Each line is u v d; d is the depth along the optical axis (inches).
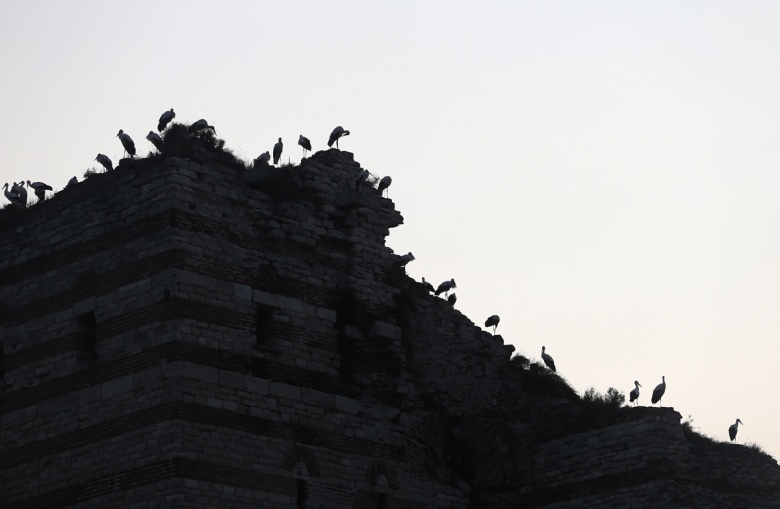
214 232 3371.1
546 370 3732.8
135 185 3388.3
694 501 3400.6
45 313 3442.4
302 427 3383.4
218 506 3189.0
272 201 3513.8
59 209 3496.6
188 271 3297.2
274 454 3314.5
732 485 3476.9
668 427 3474.4
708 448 3508.9
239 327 3341.5
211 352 3277.6
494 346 3782.0
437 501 3565.5
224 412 3257.9
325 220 3604.8
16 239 3550.7
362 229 3659.0
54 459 3326.8
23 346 3454.7
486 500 3631.9
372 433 3499.0
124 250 3361.2
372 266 3654.0
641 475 3454.7
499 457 3646.7
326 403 3442.4
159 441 3184.1
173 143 3378.4
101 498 3233.3
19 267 3523.6
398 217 3745.1
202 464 3189.0
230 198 3430.1
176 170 3351.4
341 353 3545.8
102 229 3412.9
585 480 3531.0
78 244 3440.0
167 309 3260.3
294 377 3410.4
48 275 3467.0
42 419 3373.5
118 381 3277.6
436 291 3878.0
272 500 3280.0
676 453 3457.2
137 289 3312.0
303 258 3526.1
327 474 3390.7
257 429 3302.2
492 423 3673.7
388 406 3558.1
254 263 3422.7
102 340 3334.2
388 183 3732.8
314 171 3631.9
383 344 3607.3
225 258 3371.1
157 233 3321.9
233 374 3297.2
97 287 3373.5
